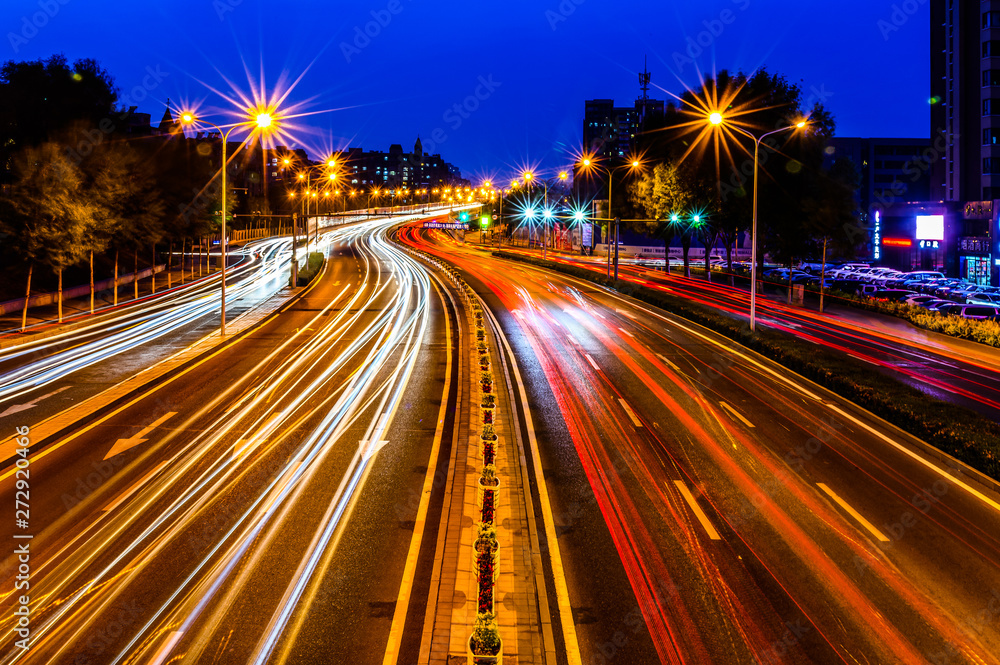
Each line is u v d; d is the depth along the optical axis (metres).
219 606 8.41
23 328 29.50
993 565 9.55
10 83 40.31
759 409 17.69
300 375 21.83
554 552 9.86
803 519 11.02
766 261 71.56
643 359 24.20
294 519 10.98
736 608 8.43
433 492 12.11
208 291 46.94
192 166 53.56
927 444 14.48
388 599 8.59
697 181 50.72
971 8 63.66
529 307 38.62
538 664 7.33
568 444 14.84
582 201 91.75
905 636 7.89
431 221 146.88
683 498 11.87
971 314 34.00
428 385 20.38
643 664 7.36
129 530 10.58
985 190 62.50
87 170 35.78
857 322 33.25
